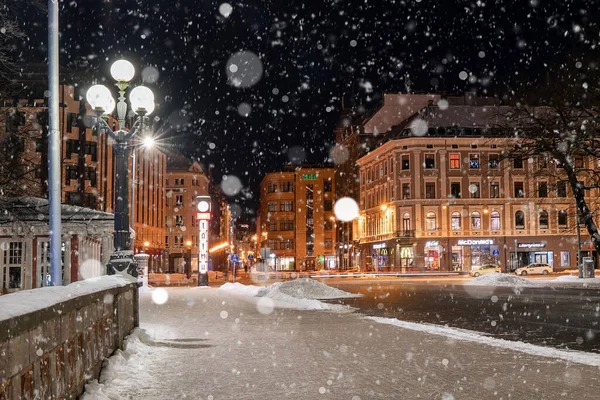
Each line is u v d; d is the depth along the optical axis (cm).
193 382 870
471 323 1773
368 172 8700
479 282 4459
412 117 7906
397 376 912
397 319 1870
